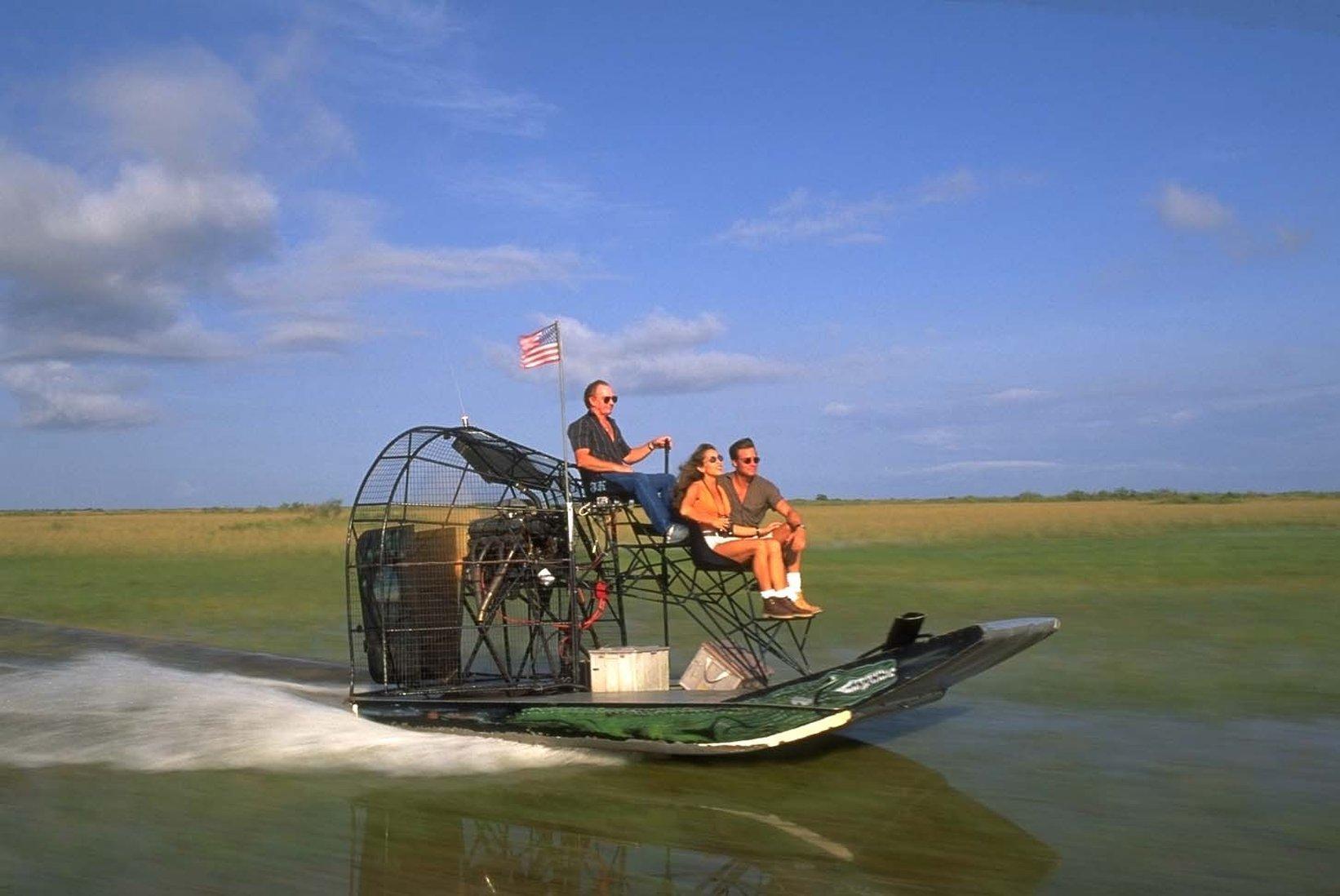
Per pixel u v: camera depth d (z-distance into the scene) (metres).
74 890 5.10
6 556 27.66
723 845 5.62
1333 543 25.75
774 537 7.98
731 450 8.12
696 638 12.80
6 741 7.93
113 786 6.89
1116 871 5.14
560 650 8.45
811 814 6.14
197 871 5.34
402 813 6.27
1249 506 53.22
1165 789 6.44
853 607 15.23
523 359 8.48
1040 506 62.22
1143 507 55.03
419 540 8.48
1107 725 8.08
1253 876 5.05
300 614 15.73
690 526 8.01
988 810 6.13
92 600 17.73
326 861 5.46
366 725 8.33
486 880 5.16
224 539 32.69
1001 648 7.20
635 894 4.96
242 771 7.21
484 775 7.11
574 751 7.62
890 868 5.24
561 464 8.21
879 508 62.19
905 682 6.98
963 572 19.80
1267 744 7.44
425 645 8.43
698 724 7.18
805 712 7.02
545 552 8.48
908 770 7.04
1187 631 12.59
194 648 11.40
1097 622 13.46
